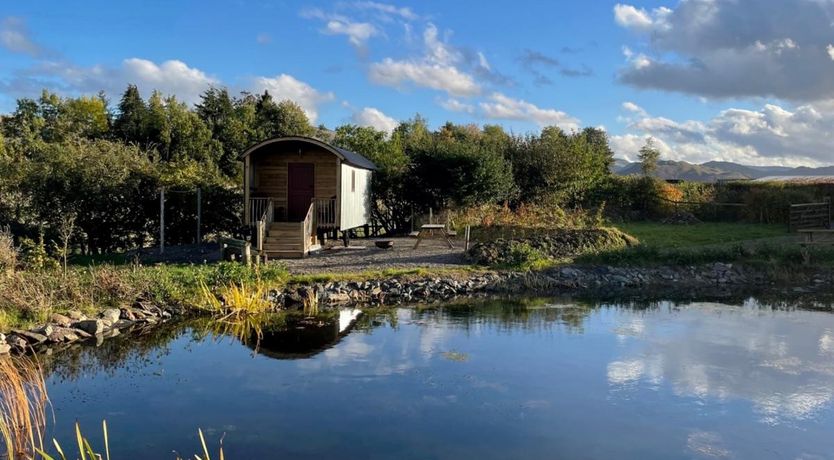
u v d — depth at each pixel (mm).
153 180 24078
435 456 7102
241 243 18797
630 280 19453
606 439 7664
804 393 9359
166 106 45688
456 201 29703
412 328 13477
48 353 11461
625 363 10867
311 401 8867
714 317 14812
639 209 35531
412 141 37125
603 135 59312
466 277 18703
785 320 14492
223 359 11070
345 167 23062
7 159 23828
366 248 23281
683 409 8695
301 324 13867
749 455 7293
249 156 22594
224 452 7160
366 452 7180
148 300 14820
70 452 7094
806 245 21500
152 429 7836
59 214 22797
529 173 34750
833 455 7301
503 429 7926
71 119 52594
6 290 13031
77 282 14359
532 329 13414
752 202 32844
